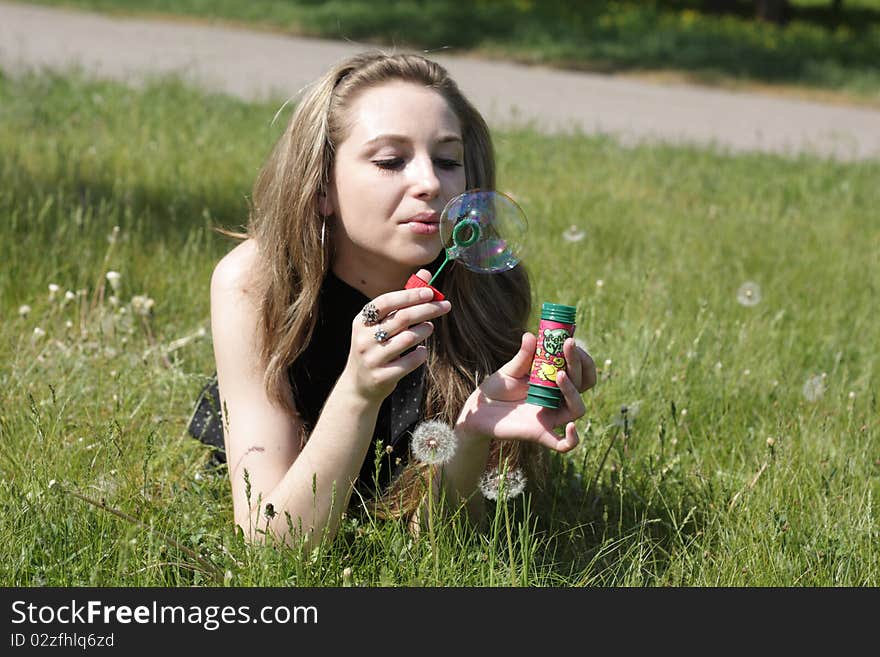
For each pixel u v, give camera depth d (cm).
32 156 703
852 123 1573
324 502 261
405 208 258
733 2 3269
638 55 2031
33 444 321
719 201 838
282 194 275
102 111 925
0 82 1028
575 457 345
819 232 739
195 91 1111
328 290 287
